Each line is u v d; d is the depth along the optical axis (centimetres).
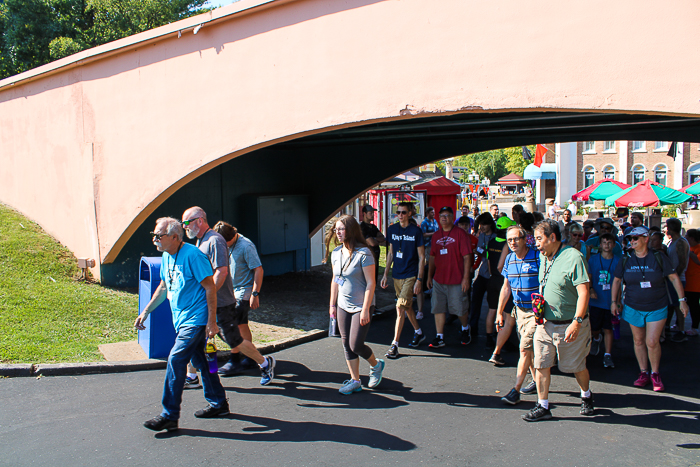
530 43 526
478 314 773
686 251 754
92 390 508
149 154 805
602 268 625
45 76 943
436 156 1208
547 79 520
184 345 411
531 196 1894
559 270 439
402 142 1215
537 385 461
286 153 1290
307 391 527
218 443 398
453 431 430
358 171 1275
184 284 414
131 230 848
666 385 555
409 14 593
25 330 639
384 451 390
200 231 493
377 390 534
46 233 981
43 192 988
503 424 447
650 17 469
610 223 818
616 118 834
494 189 8062
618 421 454
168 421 414
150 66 791
